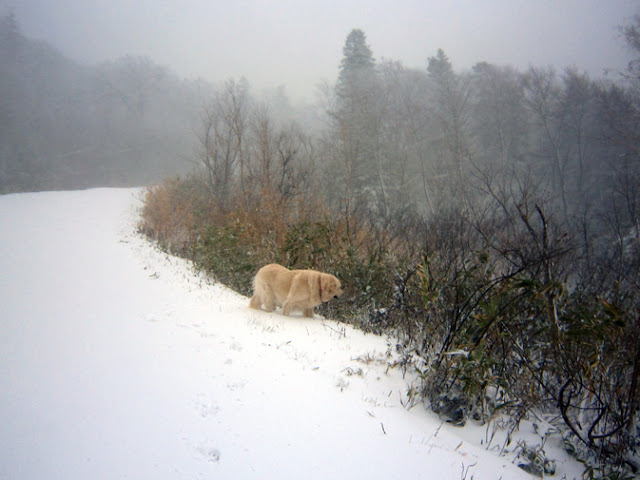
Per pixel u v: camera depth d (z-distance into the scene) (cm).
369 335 610
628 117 2128
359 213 1293
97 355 408
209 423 295
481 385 383
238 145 2058
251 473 242
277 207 1150
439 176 2775
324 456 271
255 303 696
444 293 563
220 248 1002
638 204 863
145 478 227
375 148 2908
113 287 733
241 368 405
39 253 975
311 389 377
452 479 273
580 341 398
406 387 429
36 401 305
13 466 226
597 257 735
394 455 288
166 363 401
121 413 297
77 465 233
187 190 2112
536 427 388
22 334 450
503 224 824
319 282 659
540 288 429
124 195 3031
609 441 352
